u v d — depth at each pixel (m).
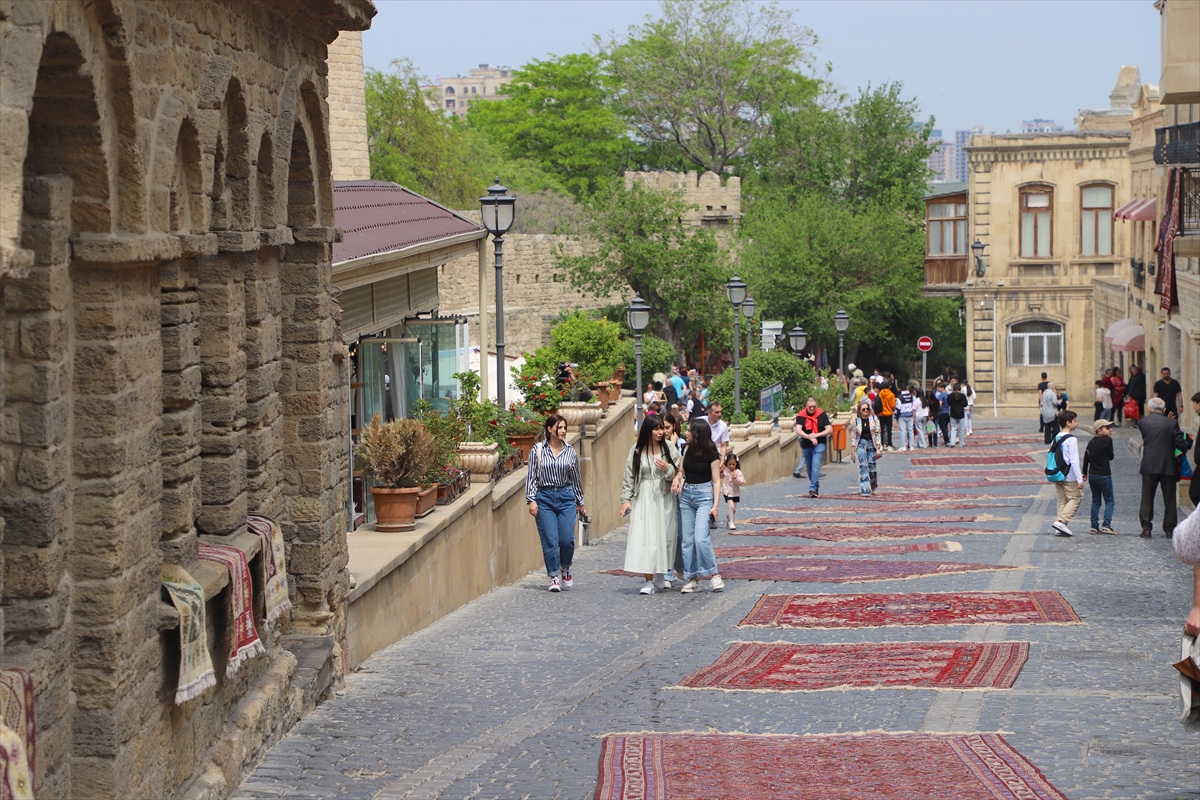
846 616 12.98
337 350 10.08
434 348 21.06
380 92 63.44
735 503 21.55
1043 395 42.00
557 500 15.79
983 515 23.61
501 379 19.88
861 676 10.05
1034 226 58.31
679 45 79.75
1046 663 10.42
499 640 12.24
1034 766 7.19
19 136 4.81
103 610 5.85
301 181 9.67
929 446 43.41
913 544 19.23
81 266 5.84
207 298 7.93
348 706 9.39
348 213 17.48
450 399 18.84
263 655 8.43
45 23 4.99
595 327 27.95
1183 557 5.96
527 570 18.22
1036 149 57.91
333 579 9.98
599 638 12.27
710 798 6.73
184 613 6.51
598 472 23.45
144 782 6.17
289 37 9.05
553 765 7.60
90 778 5.84
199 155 7.05
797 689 9.68
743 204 74.38
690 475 15.04
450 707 9.35
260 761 7.80
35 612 5.57
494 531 16.28
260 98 8.38
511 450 18.48
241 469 8.16
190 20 6.91
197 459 7.18
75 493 5.86
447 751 8.03
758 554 18.48
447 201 64.81
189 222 7.10
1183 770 7.09
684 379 46.62
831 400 40.62
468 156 71.81
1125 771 7.08
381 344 18.19
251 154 8.15
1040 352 58.81
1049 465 19.97
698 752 7.72
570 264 57.47
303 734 8.52
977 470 33.94
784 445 35.28
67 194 5.74
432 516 13.77
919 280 66.00
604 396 25.88
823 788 6.86
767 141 78.12
